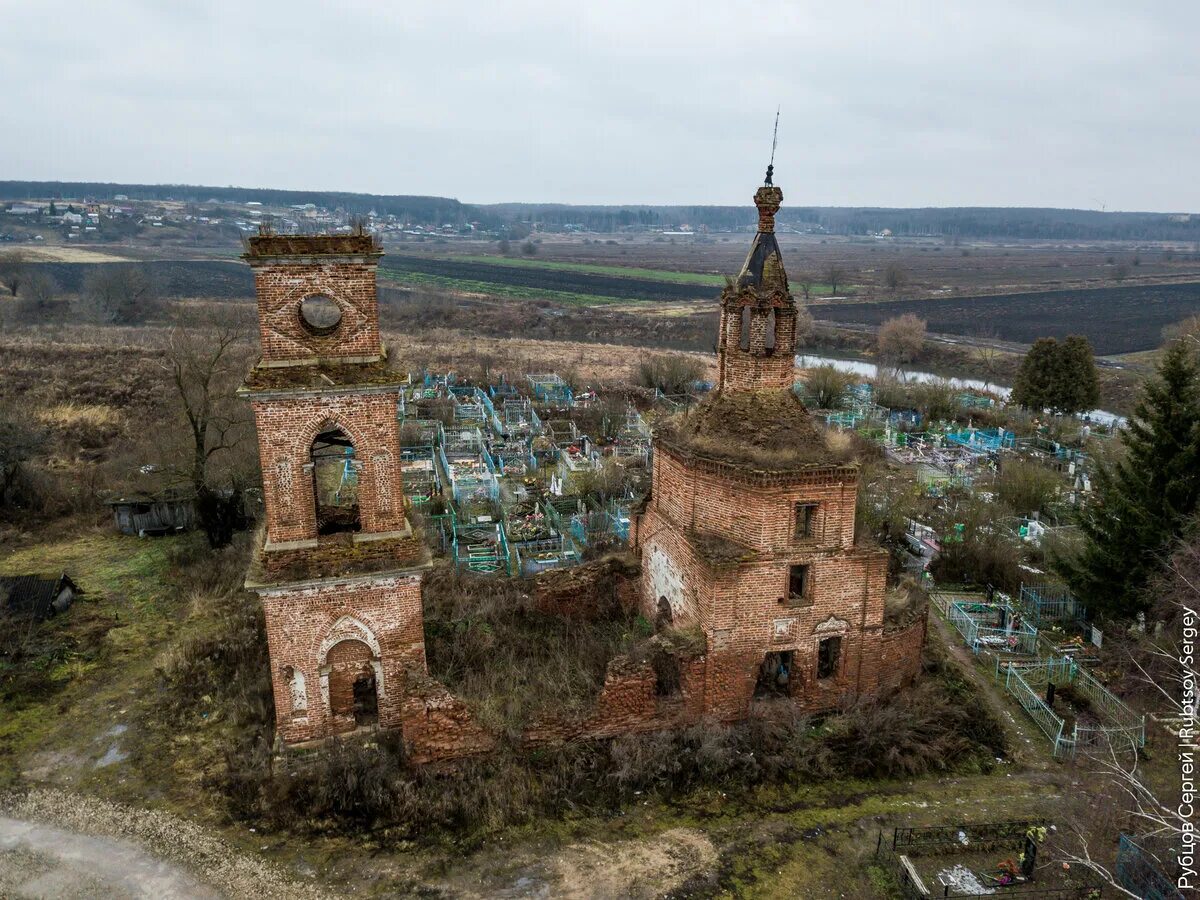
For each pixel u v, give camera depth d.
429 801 20.52
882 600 24.12
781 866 19.16
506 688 24.84
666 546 26.36
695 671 23.12
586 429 64.75
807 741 22.80
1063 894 18.22
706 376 88.19
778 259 23.70
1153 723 25.52
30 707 25.92
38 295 119.50
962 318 142.75
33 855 19.59
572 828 20.25
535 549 39.03
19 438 43.03
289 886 18.50
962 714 24.59
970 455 57.56
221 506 39.47
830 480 22.64
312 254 19.52
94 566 37.28
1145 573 29.31
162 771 22.75
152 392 66.19
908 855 19.48
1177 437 29.64
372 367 20.53
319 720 22.16
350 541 21.17
